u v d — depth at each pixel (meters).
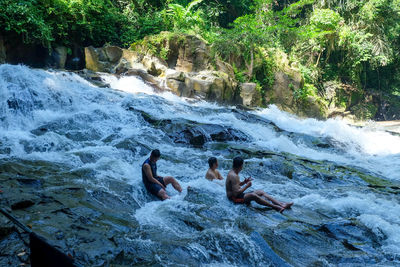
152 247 4.11
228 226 4.93
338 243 4.73
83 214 4.73
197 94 17.03
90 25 18.59
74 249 3.69
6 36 15.54
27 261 3.49
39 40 16.33
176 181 6.55
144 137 9.84
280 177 8.04
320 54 27.61
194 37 18.78
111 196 5.75
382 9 26.95
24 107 10.34
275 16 22.44
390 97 30.72
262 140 11.72
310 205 6.33
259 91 20.91
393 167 10.31
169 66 18.62
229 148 9.89
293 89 23.12
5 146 7.85
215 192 6.34
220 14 27.34
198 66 18.89
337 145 12.59
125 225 4.73
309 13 28.16
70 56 18.50
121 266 3.62
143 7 22.72
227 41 20.06
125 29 20.52
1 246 3.65
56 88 11.54
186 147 10.09
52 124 9.87
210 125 11.20
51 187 5.65
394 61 31.56
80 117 10.53
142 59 17.73
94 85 13.88
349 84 28.98
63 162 7.35
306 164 8.68
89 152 8.08
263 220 5.25
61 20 17.31
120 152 8.45
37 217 4.38
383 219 5.70
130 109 11.76
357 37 26.77
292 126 14.60
